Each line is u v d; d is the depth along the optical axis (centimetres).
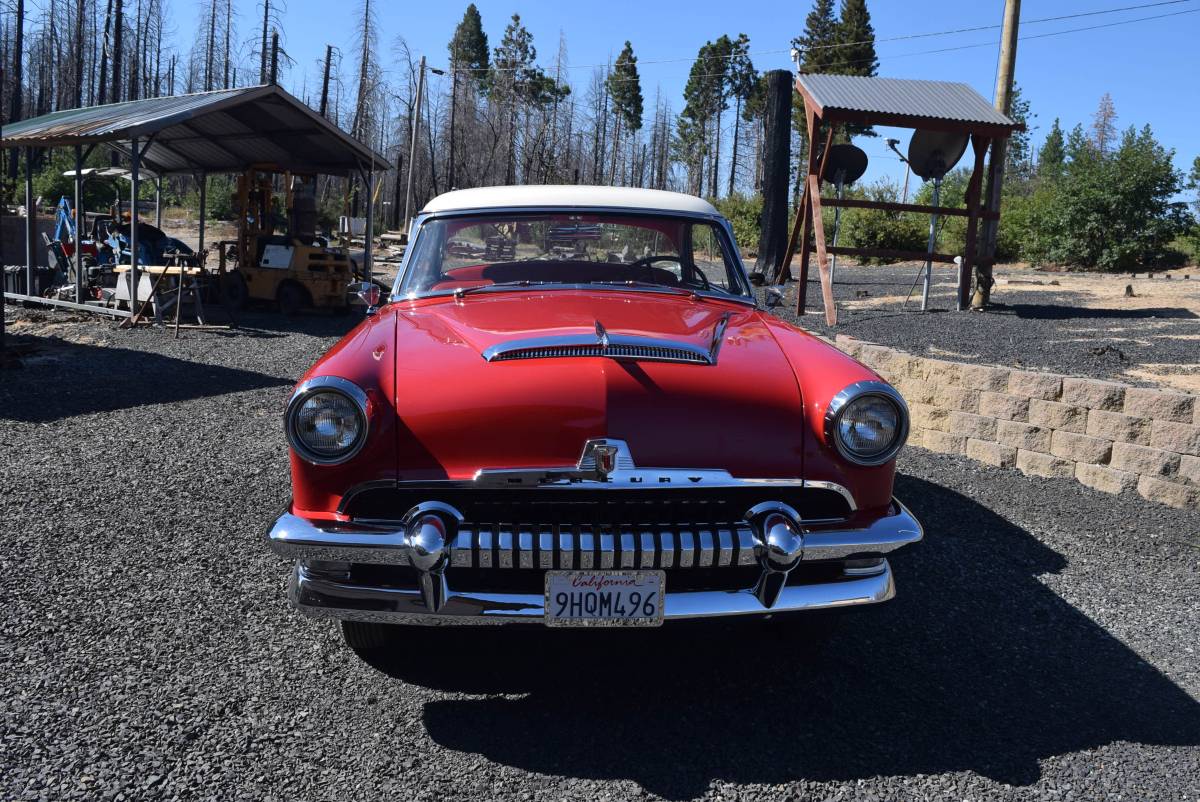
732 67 8050
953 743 274
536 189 425
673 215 421
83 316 1320
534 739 271
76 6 6781
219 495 500
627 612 260
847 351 697
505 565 256
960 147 1188
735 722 284
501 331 311
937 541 454
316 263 1388
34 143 1350
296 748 262
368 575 271
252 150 1545
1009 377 575
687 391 279
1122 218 1834
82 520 452
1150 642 351
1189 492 501
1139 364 768
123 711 278
